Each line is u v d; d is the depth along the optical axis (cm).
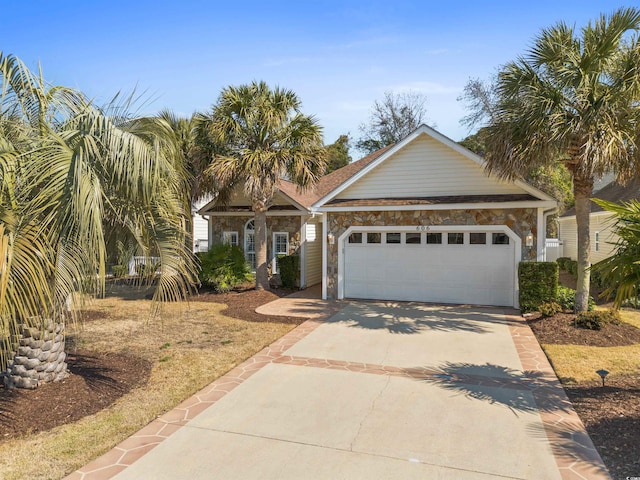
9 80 538
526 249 1198
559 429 488
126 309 1284
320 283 1898
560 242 2502
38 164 450
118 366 714
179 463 422
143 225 571
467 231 1258
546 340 878
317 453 440
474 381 652
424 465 416
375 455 436
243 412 541
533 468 409
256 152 1365
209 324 1072
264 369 711
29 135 550
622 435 459
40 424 500
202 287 1656
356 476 398
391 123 4041
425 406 558
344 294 1408
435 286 1307
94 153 477
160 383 645
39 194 448
